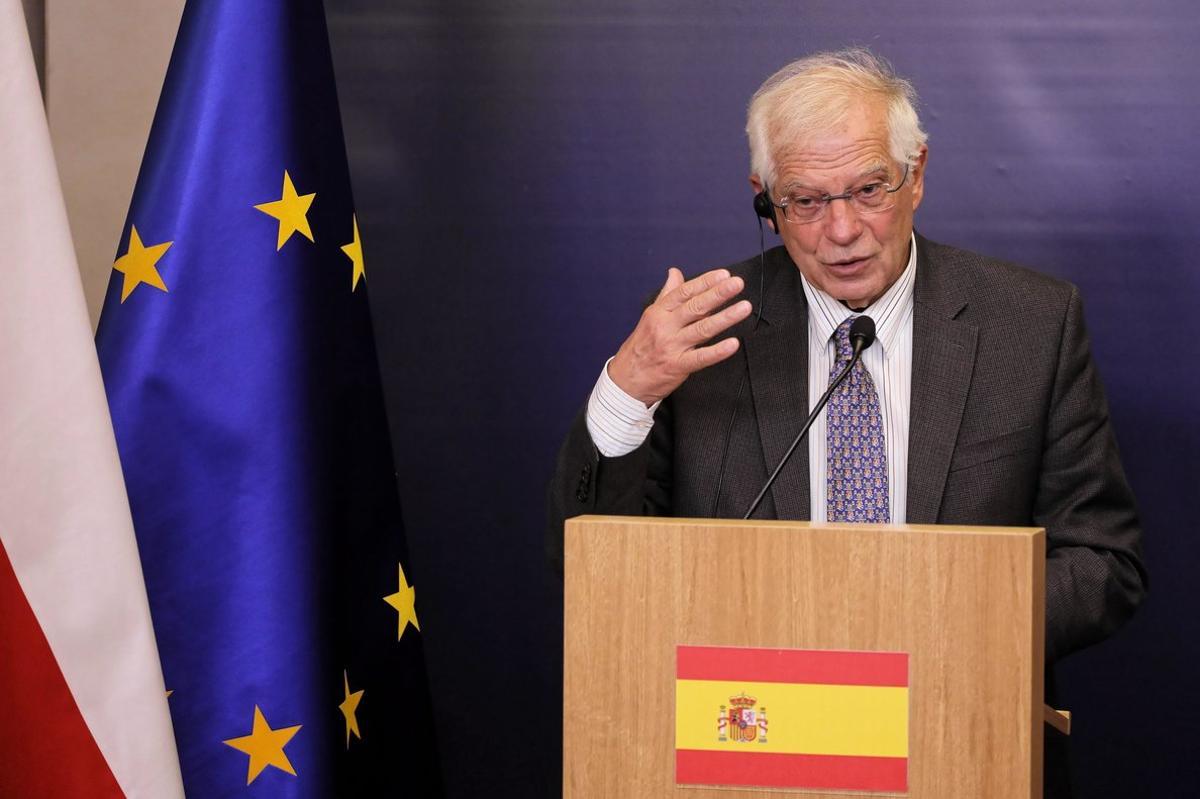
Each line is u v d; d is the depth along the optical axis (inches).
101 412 184.4
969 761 133.5
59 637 179.0
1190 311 302.5
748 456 222.2
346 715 213.8
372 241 320.2
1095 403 225.6
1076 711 307.3
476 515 322.0
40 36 289.0
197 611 200.4
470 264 319.9
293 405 206.5
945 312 224.5
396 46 319.6
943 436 215.6
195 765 198.8
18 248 183.3
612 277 318.0
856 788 135.6
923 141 219.8
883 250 210.5
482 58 318.3
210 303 204.4
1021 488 217.6
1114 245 304.7
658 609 139.0
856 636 135.5
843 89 209.6
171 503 200.2
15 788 177.6
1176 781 303.3
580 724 140.3
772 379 223.9
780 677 136.8
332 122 223.5
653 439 231.9
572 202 318.3
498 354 320.5
